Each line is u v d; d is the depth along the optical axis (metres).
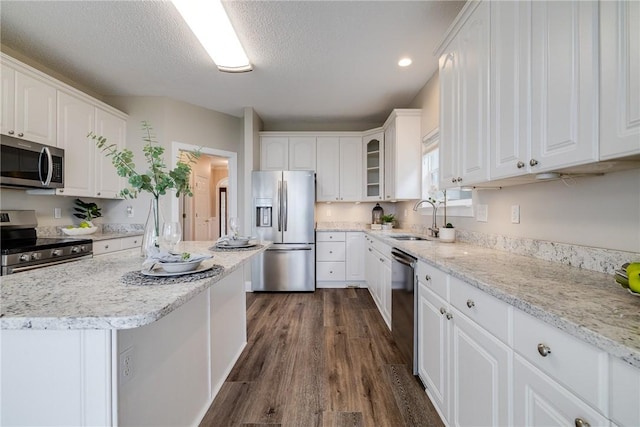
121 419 0.91
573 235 1.33
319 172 4.38
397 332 2.29
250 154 3.98
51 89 2.58
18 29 2.24
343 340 2.49
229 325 2.03
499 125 1.36
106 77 3.02
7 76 2.23
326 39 2.37
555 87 1.04
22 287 0.98
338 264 4.21
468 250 1.89
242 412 1.62
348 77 3.04
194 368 1.50
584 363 0.66
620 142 0.81
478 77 1.54
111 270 1.26
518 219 1.70
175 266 1.13
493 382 1.03
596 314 0.73
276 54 2.59
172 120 3.56
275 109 4.00
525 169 1.19
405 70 2.89
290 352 2.29
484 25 1.48
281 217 3.99
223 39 2.29
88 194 2.97
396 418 1.55
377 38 2.36
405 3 1.97
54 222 2.96
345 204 4.72
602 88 0.86
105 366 0.81
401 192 3.36
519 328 0.89
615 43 0.82
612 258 1.13
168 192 3.52
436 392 1.58
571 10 0.96
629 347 0.55
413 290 1.92
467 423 1.22
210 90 3.37
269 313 3.16
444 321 1.46
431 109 3.03
